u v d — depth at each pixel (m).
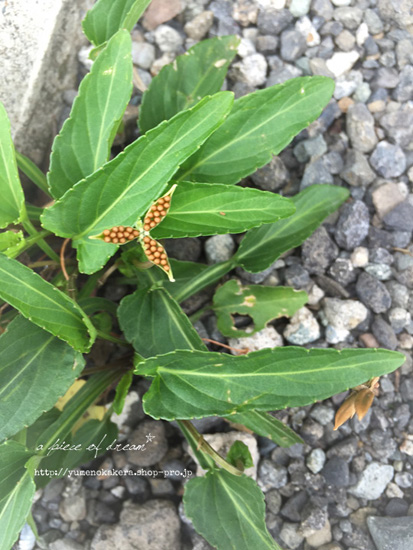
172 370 0.12
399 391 0.17
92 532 0.16
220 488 0.14
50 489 0.16
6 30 0.15
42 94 0.17
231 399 0.11
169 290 0.16
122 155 0.11
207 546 0.15
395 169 0.18
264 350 0.11
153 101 0.16
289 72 0.18
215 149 0.14
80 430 0.14
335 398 0.16
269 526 0.16
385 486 0.16
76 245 0.12
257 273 0.17
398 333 0.17
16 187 0.12
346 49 0.19
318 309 0.17
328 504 0.16
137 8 0.14
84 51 0.18
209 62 0.16
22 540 0.16
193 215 0.12
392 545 0.15
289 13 0.19
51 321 0.12
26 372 0.12
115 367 0.15
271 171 0.18
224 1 0.19
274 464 0.16
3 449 0.12
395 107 0.18
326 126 0.18
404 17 0.19
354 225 0.17
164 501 0.16
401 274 0.17
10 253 0.13
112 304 0.15
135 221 0.11
